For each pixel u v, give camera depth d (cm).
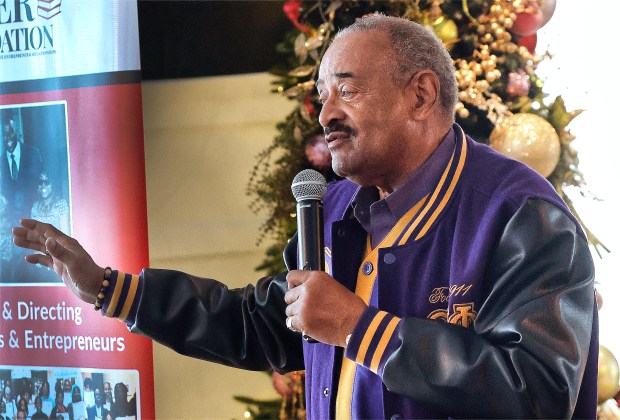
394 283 228
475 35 363
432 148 238
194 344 277
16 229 273
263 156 387
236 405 391
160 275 279
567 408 198
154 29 395
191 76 395
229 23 391
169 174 396
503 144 356
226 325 276
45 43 373
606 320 382
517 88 365
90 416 372
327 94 240
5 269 380
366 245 244
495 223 219
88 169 371
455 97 246
